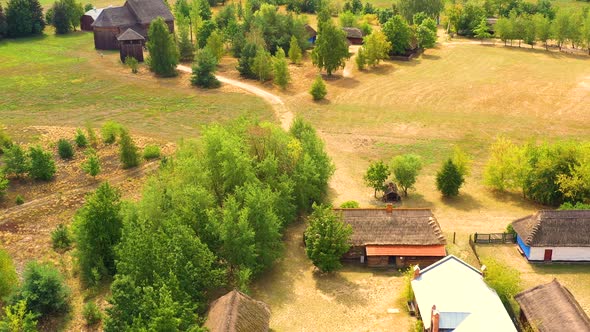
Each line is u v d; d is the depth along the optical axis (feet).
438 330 176.24
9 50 562.66
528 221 234.99
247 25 560.20
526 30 581.53
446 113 407.85
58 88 459.32
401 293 211.41
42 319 199.52
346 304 206.90
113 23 561.43
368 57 510.58
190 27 621.72
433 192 293.64
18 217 272.10
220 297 191.42
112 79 480.64
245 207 216.33
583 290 211.61
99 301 208.44
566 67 506.89
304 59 544.62
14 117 400.06
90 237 218.18
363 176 311.06
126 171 321.32
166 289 167.43
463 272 196.44
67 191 297.74
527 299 187.83
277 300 209.05
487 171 288.51
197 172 234.99
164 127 387.14
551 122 387.34
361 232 232.94
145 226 207.10
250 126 265.95
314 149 276.41
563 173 268.62
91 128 365.61
